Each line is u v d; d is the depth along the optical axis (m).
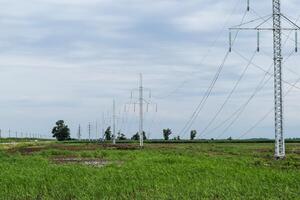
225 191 28.00
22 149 105.81
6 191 28.94
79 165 47.94
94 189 28.81
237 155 74.69
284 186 30.34
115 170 39.59
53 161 62.50
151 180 32.94
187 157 58.06
